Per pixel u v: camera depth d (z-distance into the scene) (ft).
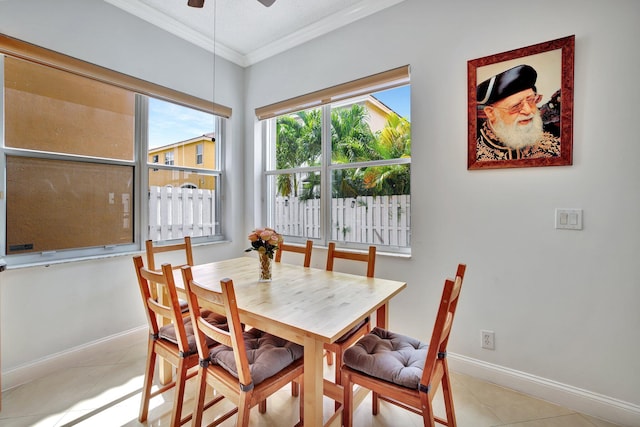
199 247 9.62
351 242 8.79
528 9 5.82
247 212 10.87
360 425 5.12
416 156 7.12
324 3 7.73
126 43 7.73
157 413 5.41
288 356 4.42
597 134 5.28
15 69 6.34
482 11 6.29
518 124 5.92
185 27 8.73
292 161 10.25
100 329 7.41
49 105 6.79
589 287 5.42
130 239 8.18
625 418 5.13
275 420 5.23
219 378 4.22
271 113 10.01
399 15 7.36
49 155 6.81
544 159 5.71
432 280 6.98
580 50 5.37
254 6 7.85
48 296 6.62
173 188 9.18
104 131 7.66
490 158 6.23
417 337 7.22
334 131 9.18
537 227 5.84
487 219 6.33
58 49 6.62
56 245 6.93
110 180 7.80
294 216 10.19
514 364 6.10
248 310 4.39
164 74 8.54
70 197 7.14
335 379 6.09
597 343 5.38
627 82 5.05
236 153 10.65
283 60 9.69
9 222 6.31
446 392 4.54
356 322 4.06
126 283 7.89
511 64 5.97
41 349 6.51
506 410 5.50
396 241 7.98
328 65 8.65
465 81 6.50
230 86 10.37
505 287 6.18
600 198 5.29
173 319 4.58
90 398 5.81
